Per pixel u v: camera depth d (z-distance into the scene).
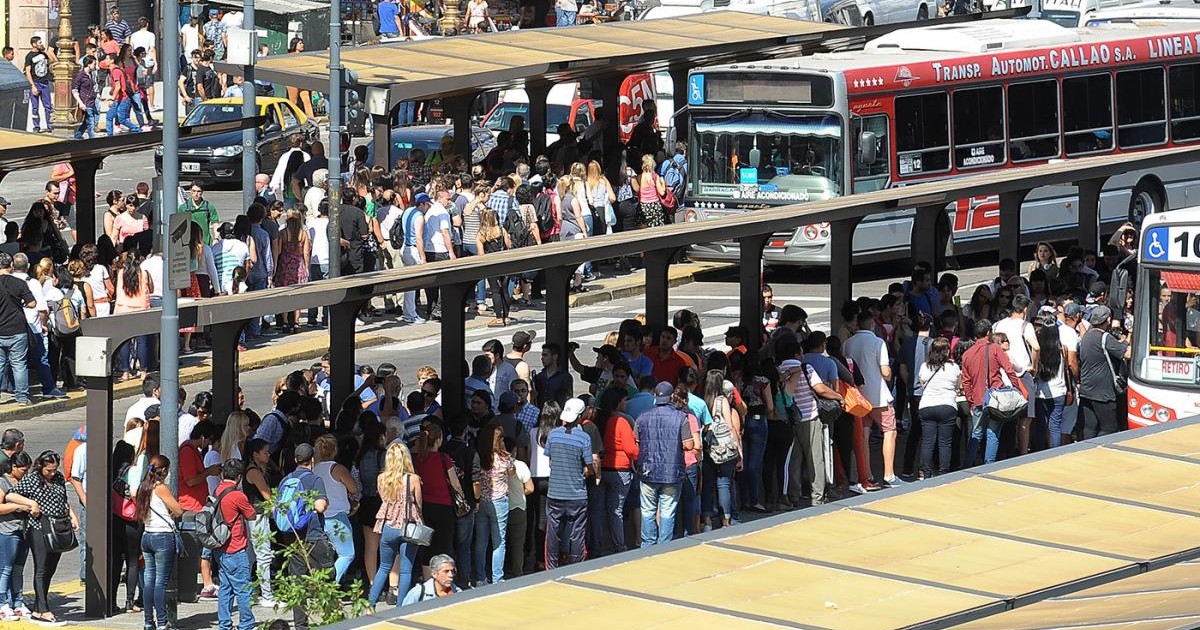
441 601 30.86
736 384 59.47
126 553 51.62
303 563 48.47
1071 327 64.44
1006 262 71.56
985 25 94.56
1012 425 62.81
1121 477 38.22
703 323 87.25
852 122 87.62
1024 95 93.12
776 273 99.19
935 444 62.19
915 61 89.88
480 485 52.44
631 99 117.06
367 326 88.75
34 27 152.50
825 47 103.56
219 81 133.88
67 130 130.50
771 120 88.88
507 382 59.56
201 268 73.00
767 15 111.31
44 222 80.94
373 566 51.94
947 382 61.66
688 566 32.69
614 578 32.03
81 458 53.28
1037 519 35.41
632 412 56.00
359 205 84.94
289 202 91.75
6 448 50.22
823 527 35.00
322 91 83.56
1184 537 34.25
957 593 31.14
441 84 86.50
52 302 74.38
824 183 87.88
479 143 109.25
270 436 53.19
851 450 62.25
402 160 90.06
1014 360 62.47
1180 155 76.25
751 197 89.62
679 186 95.94
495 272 55.78
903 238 91.31
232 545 48.53
